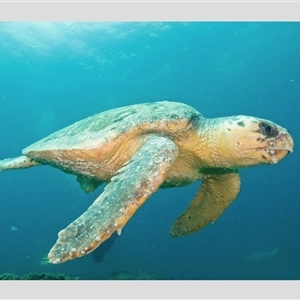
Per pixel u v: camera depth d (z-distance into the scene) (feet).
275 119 235.61
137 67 144.15
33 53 131.95
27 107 184.65
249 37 122.42
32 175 254.27
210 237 200.34
